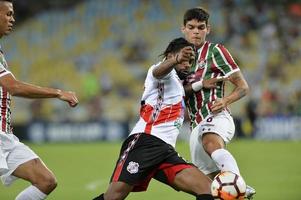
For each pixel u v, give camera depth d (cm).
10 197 4084
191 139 2866
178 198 3931
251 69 10056
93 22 11325
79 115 9425
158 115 2467
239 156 6519
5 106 2569
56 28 11338
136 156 2423
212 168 2853
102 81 10144
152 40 10894
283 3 11100
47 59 10862
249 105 8412
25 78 10669
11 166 2547
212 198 2355
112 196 2419
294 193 4156
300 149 7181
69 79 10500
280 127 8412
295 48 10394
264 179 4878
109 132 8538
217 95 2834
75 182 4831
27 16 11600
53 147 7894
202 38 2809
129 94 9950
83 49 10925
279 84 9750
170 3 11425
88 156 6775
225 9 11144
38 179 2520
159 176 2466
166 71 2362
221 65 2812
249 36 10681
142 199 3909
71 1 11725
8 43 11119
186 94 2819
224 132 2777
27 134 8538
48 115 9419
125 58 10681
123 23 11212
